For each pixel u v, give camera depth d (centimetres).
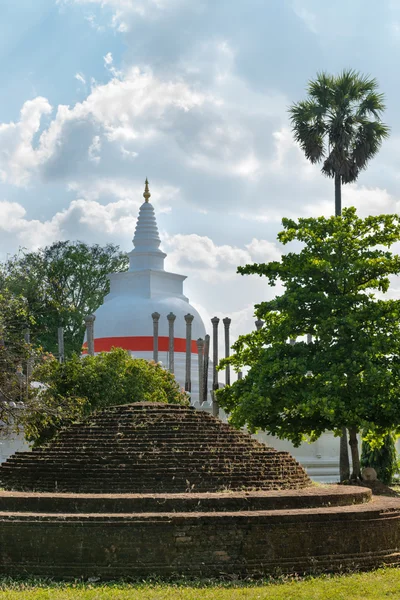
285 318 3772
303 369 3509
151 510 2309
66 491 2586
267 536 2194
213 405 5084
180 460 2628
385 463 4338
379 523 2370
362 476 3750
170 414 2808
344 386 3531
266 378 3616
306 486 2802
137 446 2667
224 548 2159
